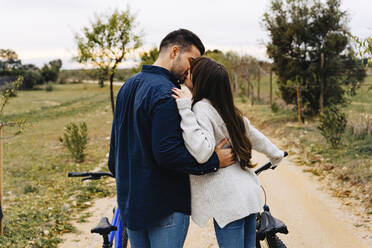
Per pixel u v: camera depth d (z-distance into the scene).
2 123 4.80
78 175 2.70
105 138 13.00
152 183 1.95
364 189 5.43
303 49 12.23
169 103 1.88
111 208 5.72
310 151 8.10
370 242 4.07
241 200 2.03
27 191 6.95
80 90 61.31
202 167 1.94
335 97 11.76
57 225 4.99
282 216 4.91
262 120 13.67
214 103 2.06
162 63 2.15
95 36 10.16
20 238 4.50
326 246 4.04
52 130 16.39
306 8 11.98
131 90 2.06
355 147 7.57
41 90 65.81
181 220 2.06
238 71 26.16
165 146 1.85
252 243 2.21
